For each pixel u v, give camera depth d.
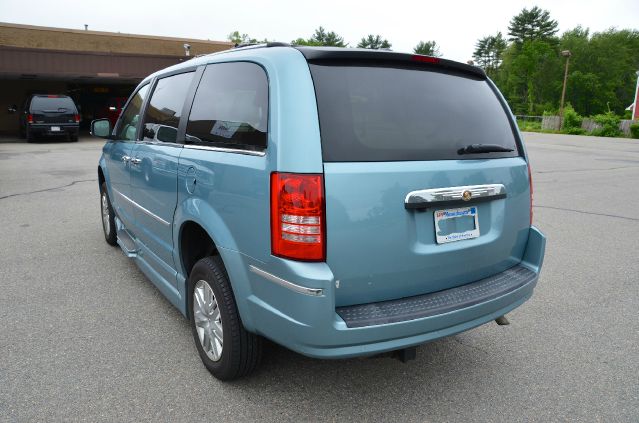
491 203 2.84
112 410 2.68
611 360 3.36
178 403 2.76
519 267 3.10
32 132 19.45
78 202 8.03
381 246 2.40
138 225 4.12
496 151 2.85
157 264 3.73
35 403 2.72
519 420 2.70
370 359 3.29
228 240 2.62
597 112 88.69
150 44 25.44
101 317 3.83
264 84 2.54
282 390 2.91
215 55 3.21
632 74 89.12
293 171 2.26
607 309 4.22
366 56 2.56
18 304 4.04
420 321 2.40
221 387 2.93
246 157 2.53
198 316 3.08
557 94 89.56
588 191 10.28
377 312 2.39
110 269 4.89
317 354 2.32
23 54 21.44
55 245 5.65
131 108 4.54
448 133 2.69
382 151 2.42
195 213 2.90
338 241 2.29
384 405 2.80
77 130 20.28
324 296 2.24
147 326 3.69
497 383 3.06
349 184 2.29
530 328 3.85
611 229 6.99
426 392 2.94
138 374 3.04
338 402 2.82
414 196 2.45
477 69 3.04
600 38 90.81
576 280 4.92
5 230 6.26
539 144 26.02
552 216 7.83
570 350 3.50
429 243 2.57
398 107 2.56
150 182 3.65
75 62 22.50
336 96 2.40
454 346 3.54
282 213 2.28
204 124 3.01
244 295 2.58
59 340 3.45
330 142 2.30
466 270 2.76
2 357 3.20
